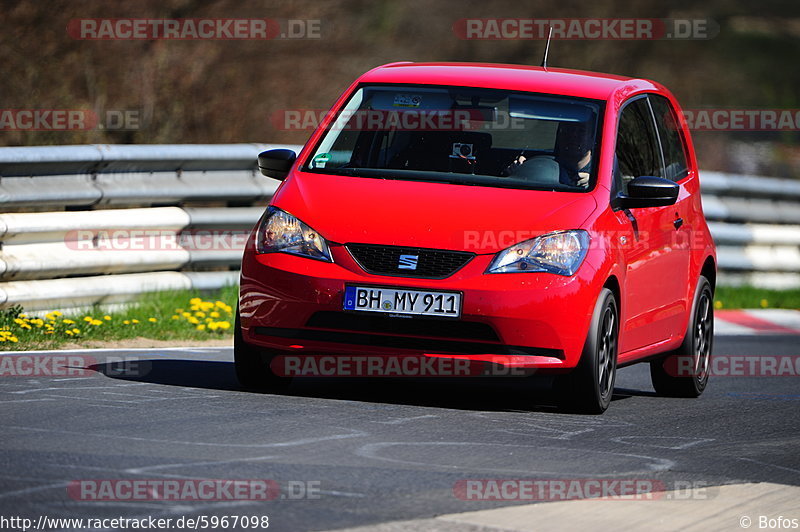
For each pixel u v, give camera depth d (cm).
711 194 6184
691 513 1873
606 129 2931
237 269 4506
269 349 2655
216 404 2517
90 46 6769
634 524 1788
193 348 3481
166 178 4162
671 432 2611
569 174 2820
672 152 3328
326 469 1984
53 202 3709
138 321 3712
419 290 2566
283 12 7506
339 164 2891
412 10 9006
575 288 2597
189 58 7038
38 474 1836
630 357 2931
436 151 2878
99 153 3853
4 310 3509
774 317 5453
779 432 2731
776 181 6500
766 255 6431
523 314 2559
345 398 2716
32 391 2561
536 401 2886
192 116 6938
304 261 2620
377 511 1744
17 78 6512
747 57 12238
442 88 3022
